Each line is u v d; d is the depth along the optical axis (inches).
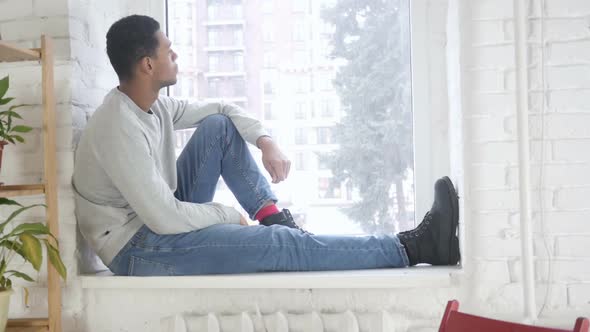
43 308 80.4
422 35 90.0
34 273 80.4
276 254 77.0
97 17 87.7
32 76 81.2
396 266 79.7
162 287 76.5
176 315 73.7
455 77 81.0
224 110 89.3
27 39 81.0
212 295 77.6
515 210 74.1
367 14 93.1
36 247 67.0
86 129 77.8
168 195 75.7
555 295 73.2
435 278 73.5
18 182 81.7
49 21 80.4
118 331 79.0
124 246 78.4
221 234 77.2
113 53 77.8
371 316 72.4
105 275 80.4
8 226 81.2
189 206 77.4
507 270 74.0
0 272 69.9
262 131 86.4
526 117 72.0
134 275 78.0
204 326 73.6
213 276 76.1
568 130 73.2
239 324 73.9
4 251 80.4
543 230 73.4
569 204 73.2
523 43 72.0
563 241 73.2
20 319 75.6
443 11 89.2
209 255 76.5
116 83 94.6
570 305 72.9
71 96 80.2
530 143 73.7
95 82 87.1
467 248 74.9
